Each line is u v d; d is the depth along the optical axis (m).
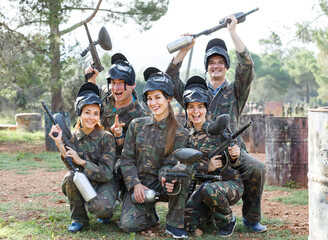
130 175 4.43
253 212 4.59
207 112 4.71
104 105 5.16
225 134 4.28
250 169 4.48
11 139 16.53
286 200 6.32
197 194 4.45
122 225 4.36
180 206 4.23
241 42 4.74
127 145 4.56
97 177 4.40
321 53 30.91
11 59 16.11
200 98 4.34
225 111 4.84
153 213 4.60
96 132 4.56
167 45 5.00
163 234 4.36
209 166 4.37
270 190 7.28
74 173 4.26
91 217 5.00
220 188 4.20
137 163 4.57
